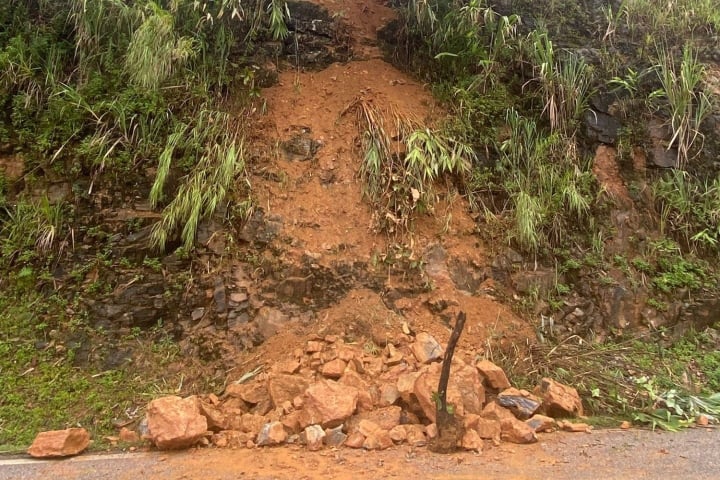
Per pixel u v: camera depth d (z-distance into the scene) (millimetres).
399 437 3527
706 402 4391
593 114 6402
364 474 3086
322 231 5211
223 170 5113
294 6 6629
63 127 5152
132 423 3955
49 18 5789
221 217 5098
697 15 7281
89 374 4320
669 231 6039
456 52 6359
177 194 5047
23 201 5000
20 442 3709
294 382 4004
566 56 6637
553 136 5945
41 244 4801
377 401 3943
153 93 5242
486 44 6512
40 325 4496
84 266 4789
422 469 3148
